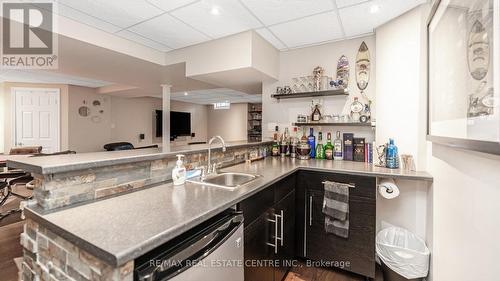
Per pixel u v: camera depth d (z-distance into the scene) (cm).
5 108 513
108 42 252
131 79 412
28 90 521
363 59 250
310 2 187
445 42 133
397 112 204
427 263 171
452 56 122
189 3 190
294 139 288
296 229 214
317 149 271
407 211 208
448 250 139
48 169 98
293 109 292
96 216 94
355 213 191
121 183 130
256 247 142
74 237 77
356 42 255
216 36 255
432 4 166
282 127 299
